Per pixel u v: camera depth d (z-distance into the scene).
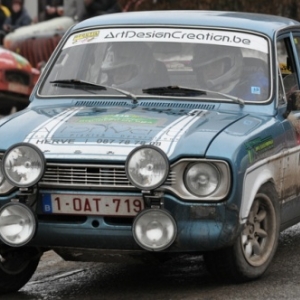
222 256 12.86
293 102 14.25
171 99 14.02
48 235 12.46
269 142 13.37
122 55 14.64
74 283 14.05
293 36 15.70
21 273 13.42
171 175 12.17
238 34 14.66
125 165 12.05
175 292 13.11
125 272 14.63
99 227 12.30
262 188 13.24
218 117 13.39
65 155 12.32
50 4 41.09
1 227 12.39
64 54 15.08
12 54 31.44
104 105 14.06
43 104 14.42
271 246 13.58
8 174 12.34
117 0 38.47
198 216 12.20
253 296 12.73
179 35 14.67
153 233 12.05
